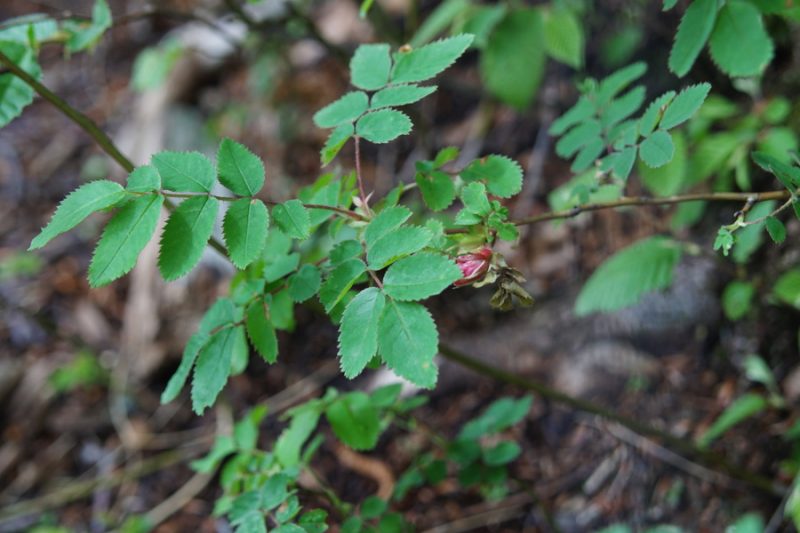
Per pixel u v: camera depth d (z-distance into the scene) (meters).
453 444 0.59
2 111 0.54
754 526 0.54
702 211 0.69
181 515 0.84
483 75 0.79
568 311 0.85
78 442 0.93
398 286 0.44
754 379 0.74
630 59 0.85
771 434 0.71
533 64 0.78
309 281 0.49
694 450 0.64
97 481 0.88
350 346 0.44
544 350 0.84
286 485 0.52
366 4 0.55
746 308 0.66
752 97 0.73
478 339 0.87
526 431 0.80
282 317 0.50
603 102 0.53
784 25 0.69
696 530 0.69
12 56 0.55
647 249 0.65
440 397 0.84
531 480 0.77
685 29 0.52
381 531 0.55
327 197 0.50
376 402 0.56
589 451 0.77
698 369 0.77
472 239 0.47
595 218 0.88
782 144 0.63
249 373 0.94
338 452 0.82
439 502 0.76
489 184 0.49
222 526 0.82
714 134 0.72
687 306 0.78
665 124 0.49
